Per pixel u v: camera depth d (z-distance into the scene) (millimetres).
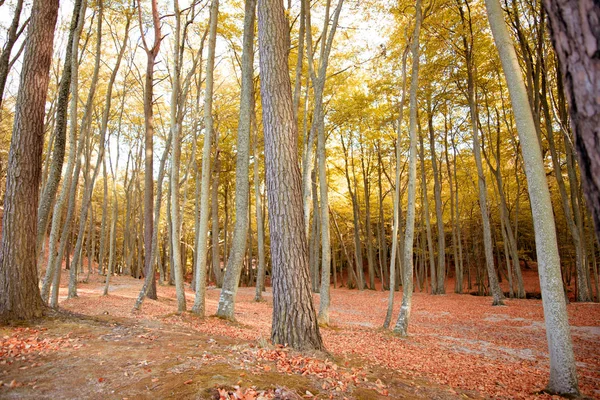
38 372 4641
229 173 29219
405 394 5090
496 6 7008
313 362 5395
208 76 11438
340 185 33062
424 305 19125
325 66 11312
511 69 6734
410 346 9414
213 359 5051
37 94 7375
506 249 22500
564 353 6031
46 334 6234
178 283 11625
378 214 34219
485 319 14867
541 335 11875
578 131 1180
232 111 23219
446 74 20891
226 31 17281
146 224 16594
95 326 7055
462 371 7258
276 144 6508
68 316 7641
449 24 18641
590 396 6000
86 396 3988
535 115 17031
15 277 6953
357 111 22375
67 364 4910
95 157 32938
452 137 25312
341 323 13594
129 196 32094
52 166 8789
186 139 25891
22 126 7184
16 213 7051
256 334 9242
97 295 17125
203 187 11383
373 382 5270
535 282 33281
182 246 35469
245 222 11320
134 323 8102
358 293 26672
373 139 26734
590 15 1094
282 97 6648
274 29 6785
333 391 4469
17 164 7109
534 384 6641
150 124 16188
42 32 7469
